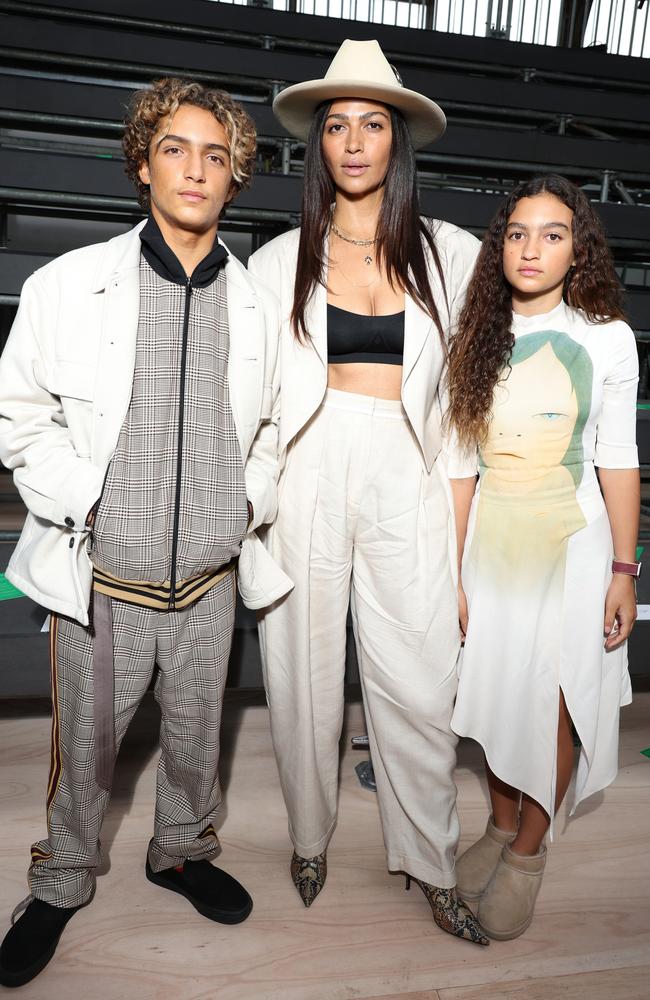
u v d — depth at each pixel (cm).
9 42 283
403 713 152
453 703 154
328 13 385
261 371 132
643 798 204
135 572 125
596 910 163
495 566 148
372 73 138
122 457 123
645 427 257
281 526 149
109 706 132
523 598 146
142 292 124
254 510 134
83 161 252
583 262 138
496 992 141
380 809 163
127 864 170
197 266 126
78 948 146
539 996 141
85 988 138
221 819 187
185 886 159
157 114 119
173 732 146
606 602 147
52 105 274
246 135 123
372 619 151
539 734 148
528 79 344
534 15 412
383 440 143
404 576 146
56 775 141
